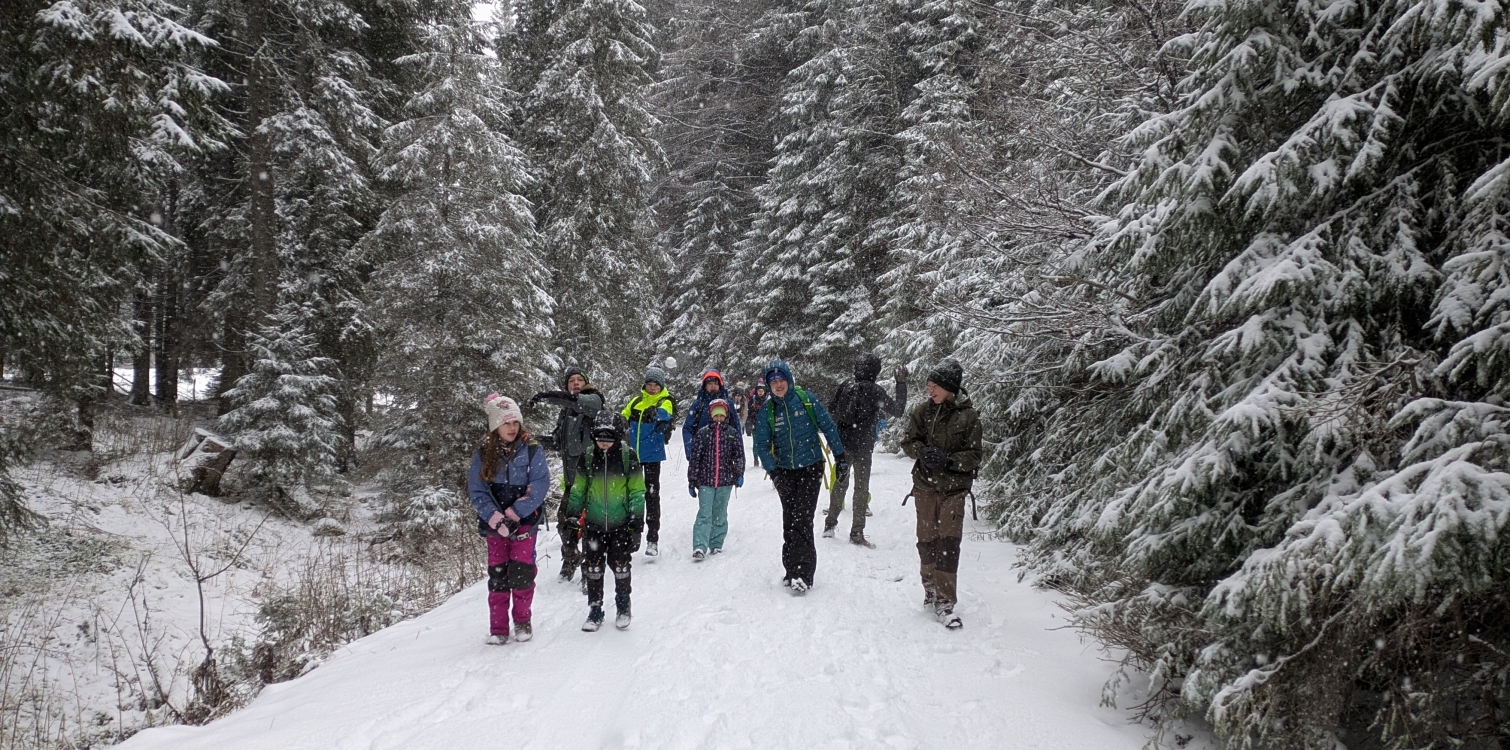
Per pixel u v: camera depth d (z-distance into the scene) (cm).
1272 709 297
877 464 1280
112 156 787
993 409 778
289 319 1364
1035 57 852
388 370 1331
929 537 519
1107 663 436
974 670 430
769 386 590
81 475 1160
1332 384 324
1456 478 251
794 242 2192
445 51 1450
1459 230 321
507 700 411
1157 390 443
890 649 461
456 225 1355
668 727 353
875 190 1953
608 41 2014
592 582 518
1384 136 325
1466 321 297
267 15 1462
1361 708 344
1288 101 374
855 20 2017
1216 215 377
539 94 2075
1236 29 378
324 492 1441
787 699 382
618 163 2005
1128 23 706
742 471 723
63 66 693
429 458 1347
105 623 812
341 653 570
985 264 905
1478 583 248
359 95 1591
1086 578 507
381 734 378
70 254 824
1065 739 349
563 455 553
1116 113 721
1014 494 744
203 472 1259
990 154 790
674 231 3059
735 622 506
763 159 2947
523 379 1377
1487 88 283
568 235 1953
